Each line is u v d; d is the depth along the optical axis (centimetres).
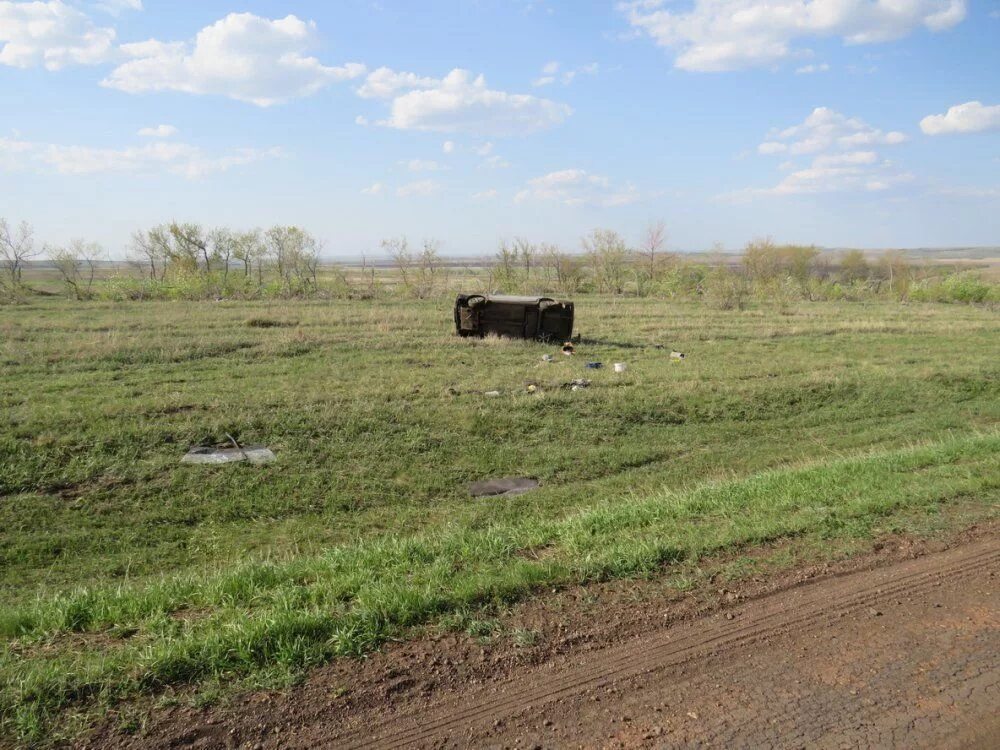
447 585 459
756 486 734
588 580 477
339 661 376
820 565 502
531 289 4334
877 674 368
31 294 3453
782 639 405
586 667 377
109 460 951
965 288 4469
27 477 891
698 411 1392
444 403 1308
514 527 646
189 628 409
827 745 313
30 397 1219
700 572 486
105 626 431
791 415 1429
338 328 2192
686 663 380
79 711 327
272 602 447
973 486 670
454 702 346
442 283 3869
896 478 730
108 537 780
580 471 1066
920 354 2108
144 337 1906
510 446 1143
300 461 1009
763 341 2311
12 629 425
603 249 4581
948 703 343
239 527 828
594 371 1655
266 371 1545
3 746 302
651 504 686
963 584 470
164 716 327
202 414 1152
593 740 319
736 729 325
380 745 315
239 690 347
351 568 511
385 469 1016
